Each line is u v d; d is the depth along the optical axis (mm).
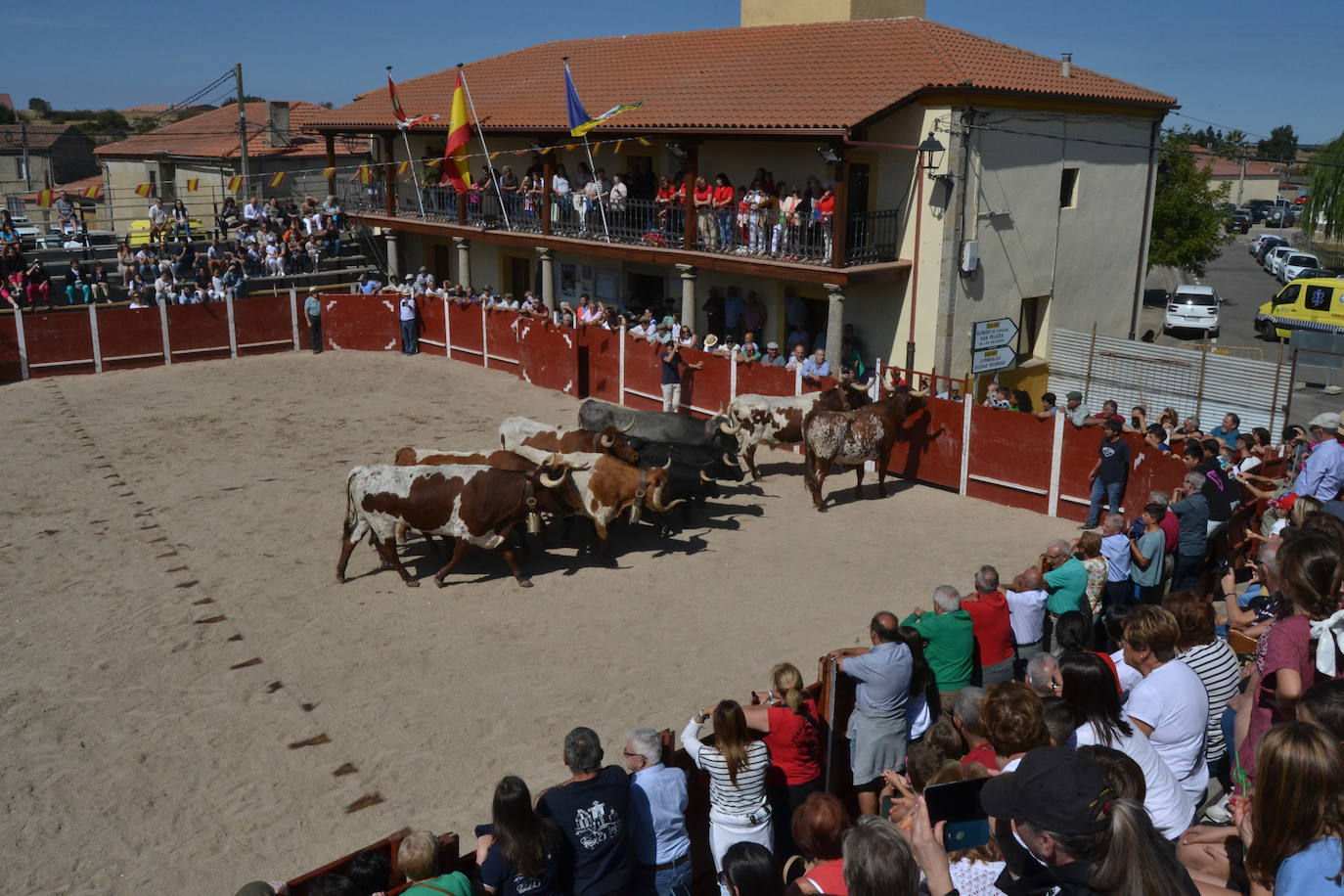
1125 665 7027
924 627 8672
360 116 34000
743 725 6559
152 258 31812
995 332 22859
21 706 10766
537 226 28797
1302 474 11680
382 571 14438
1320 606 5250
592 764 6141
